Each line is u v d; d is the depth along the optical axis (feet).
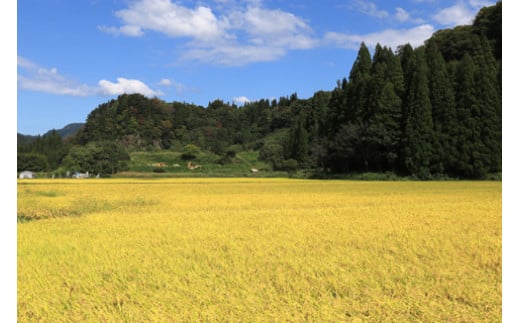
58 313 22.93
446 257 34.94
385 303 24.23
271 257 34.09
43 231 48.39
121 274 29.40
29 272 30.37
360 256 34.73
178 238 42.60
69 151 350.23
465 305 24.70
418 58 227.81
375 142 220.23
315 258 33.83
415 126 207.41
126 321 21.91
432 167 204.74
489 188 132.05
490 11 313.32
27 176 303.48
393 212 67.15
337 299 24.77
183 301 24.16
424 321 22.38
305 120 409.08
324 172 264.11
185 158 461.78
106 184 167.32
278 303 23.91
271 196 108.06
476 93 201.67
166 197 104.99
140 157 454.40
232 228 49.62
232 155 474.08
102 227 51.39
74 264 32.83
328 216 62.03
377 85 238.27
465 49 318.86
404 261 33.63
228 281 27.81
